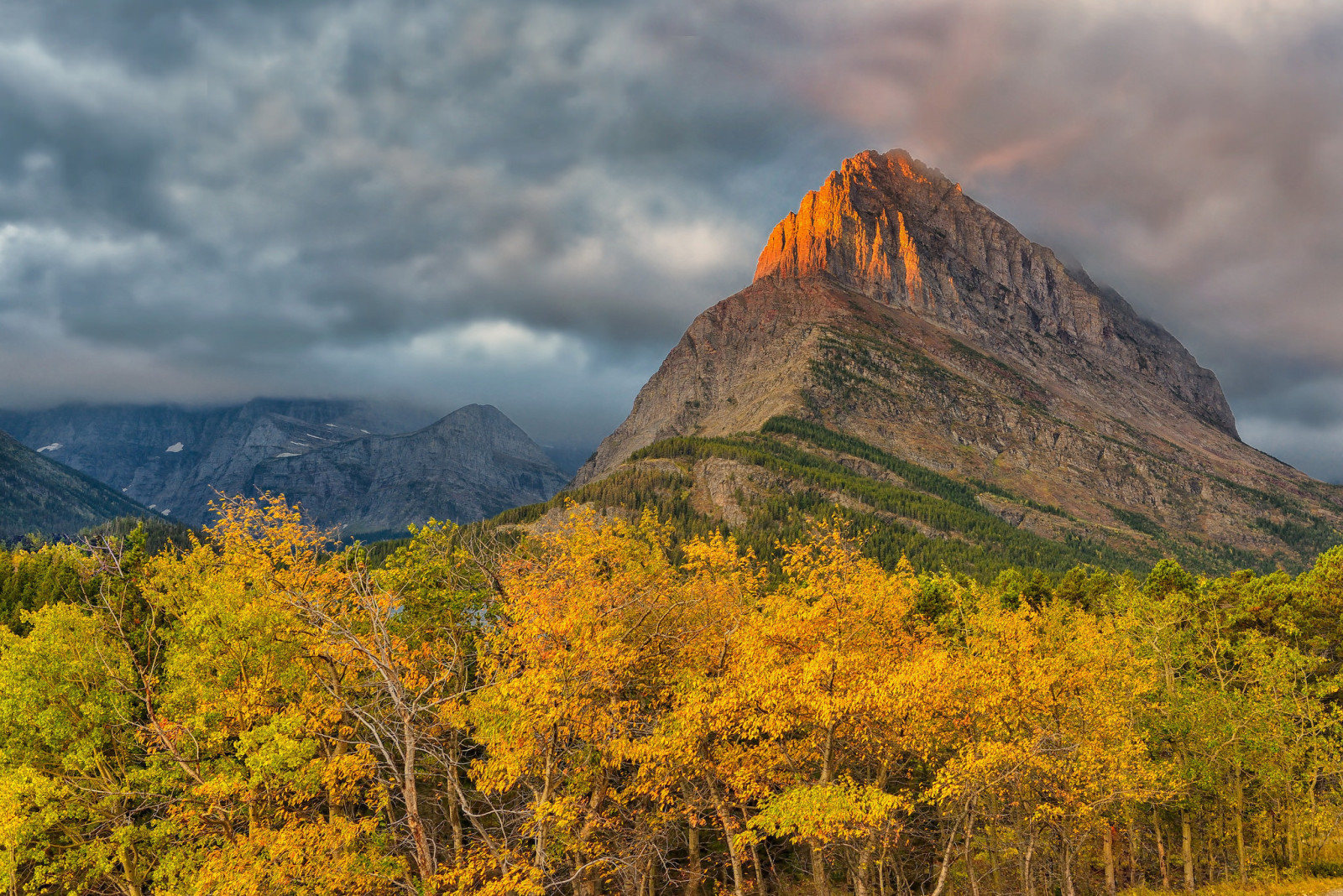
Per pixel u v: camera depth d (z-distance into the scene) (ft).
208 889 69.82
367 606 70.33
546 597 80.23
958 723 83.92
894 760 90.48
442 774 87.76
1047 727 84.74
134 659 87.76
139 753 91.50
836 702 73.05
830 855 87.66
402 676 78.69
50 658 83.20
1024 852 93.30
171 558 95.91
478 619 98.99
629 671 84.12
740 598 98.73
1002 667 86.12
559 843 77.51
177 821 79.46
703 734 77.00
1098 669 94.02
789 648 89.25
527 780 77.46
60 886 89.76
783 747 85.20
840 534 93.15
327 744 86.58
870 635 94.17
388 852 81.82
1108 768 84.89
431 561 98.58
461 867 72.69
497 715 73.10
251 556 87.56
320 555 93.09
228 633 81.56
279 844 68.54
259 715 82.38
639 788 80.38
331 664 84.02
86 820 86.74
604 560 98.37
